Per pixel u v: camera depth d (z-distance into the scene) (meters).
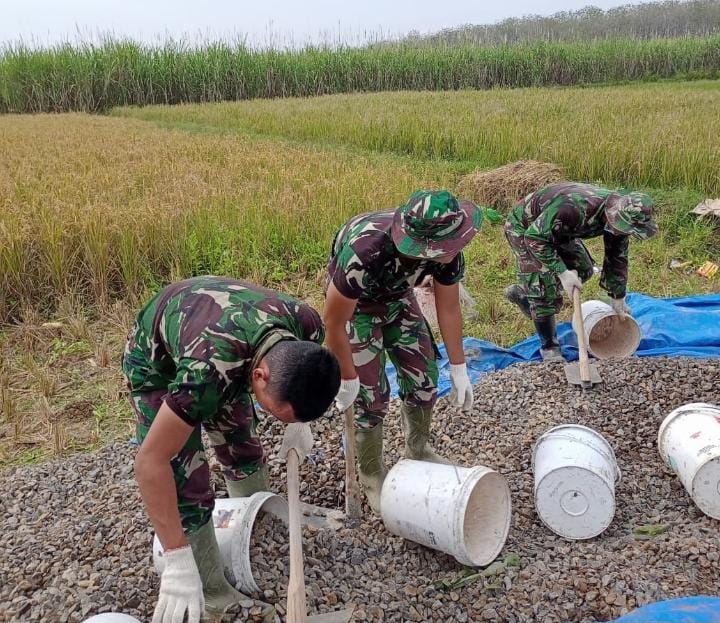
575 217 5.51
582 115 17.73
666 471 4.58
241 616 3.13
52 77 30.80
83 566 3.63
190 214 9.34
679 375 5.66
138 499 4.25
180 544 2.77
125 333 7.15
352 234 3.58
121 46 31.55
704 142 12.42
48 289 7.84
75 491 4.49
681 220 9.80
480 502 3.82
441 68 36.47
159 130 20.06
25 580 3.54
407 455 4.53
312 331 2.90
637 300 7.29
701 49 39.62
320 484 4.54
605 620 3.31
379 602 3.44
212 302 2.74
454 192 12.15
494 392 5.62
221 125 21.92
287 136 19.20
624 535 4.00
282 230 9.34
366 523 4.11
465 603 3.47
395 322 4.16
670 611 2.96
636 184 11.85
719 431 4.09
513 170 11.81
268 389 2.48
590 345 6.31
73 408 5.84
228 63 33.09
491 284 8.48
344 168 13.08
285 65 34.16
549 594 3.46
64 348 6.84
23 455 5.21
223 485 4.30
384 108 22.23
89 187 10.89
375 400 4.15
